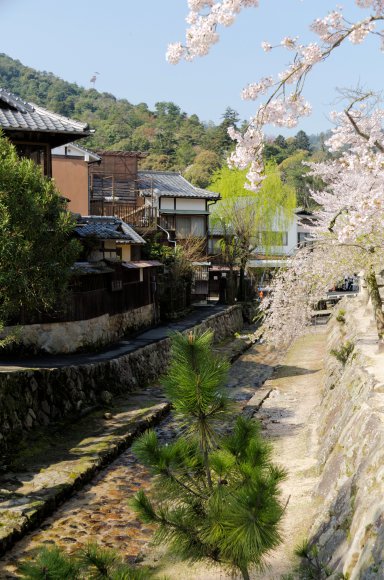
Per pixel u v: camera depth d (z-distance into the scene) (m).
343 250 14.15
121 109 113.44
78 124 17.12
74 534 8.95
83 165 29.42
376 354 13.13
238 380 20.86
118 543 8.64
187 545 4.36
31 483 10.36
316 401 16.47
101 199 32.12
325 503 7.59
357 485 6.71
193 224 40.25
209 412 4.39
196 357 4.35
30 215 11.27
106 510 9.85
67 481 10.50
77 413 14.51
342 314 26.03
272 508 4.01
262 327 14.26
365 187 11.16
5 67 122.25
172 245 38.38
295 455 11.29
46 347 17.28
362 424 8.20
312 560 6.51
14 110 17.44
